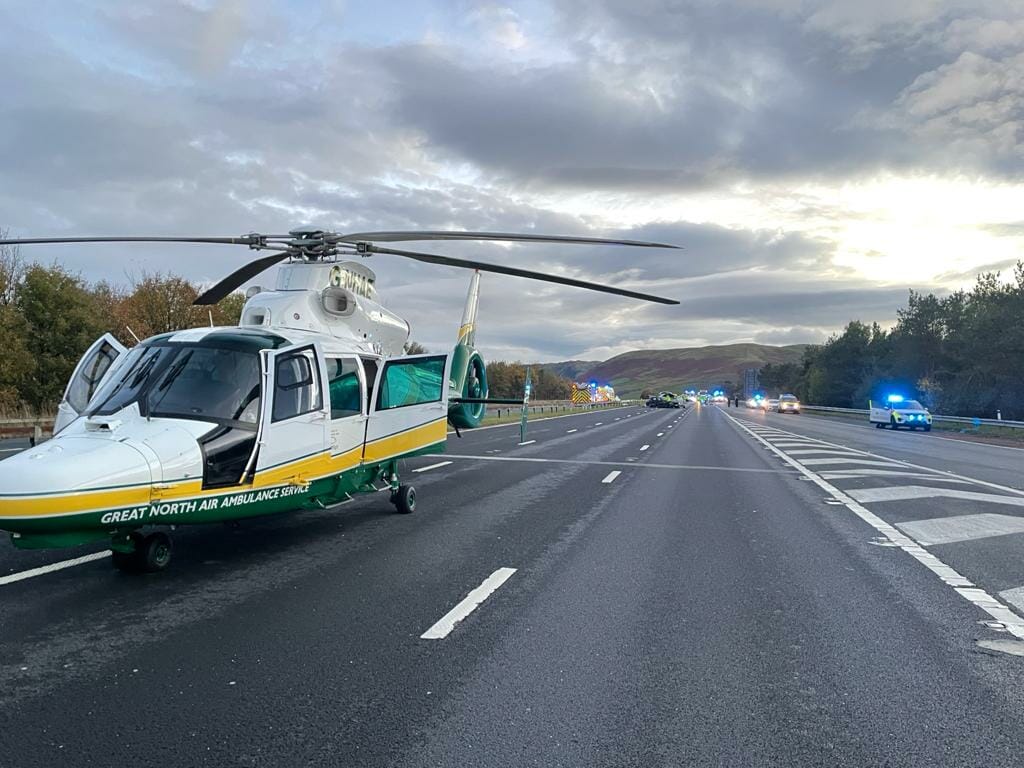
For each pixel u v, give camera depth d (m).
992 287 54.78
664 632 5.24
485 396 14.31
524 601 5.96
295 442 7.23
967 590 6.42
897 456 21.03
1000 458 21.31
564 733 3.65
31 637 4.90
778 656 4.79
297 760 3.33
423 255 10.05
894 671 4.54
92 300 32.72
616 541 8.39
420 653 4.74
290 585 6.33
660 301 11.10
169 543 6.70
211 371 6.74
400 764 3.31
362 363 8.84
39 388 29.69
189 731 3.59
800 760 3.41
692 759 3.41
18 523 5.18
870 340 82.81
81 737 3.51
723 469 16.45
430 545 8.08
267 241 9.34
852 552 7.92
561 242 9.13
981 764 3.40
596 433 30.39
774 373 160.12
